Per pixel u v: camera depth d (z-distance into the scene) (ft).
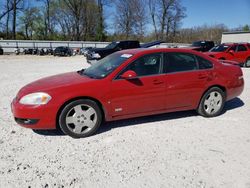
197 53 15.93
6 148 12.11
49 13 190.60
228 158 11.30
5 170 10.25
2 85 27.78
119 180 9.67
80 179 9.71
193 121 15.84
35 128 12.94
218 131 14.30
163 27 202.80
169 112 15.79
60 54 109.60
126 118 14.52
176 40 205.26
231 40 142.61
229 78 16.71
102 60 16.79
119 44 55.01
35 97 12.67
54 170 10.30
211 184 9.43
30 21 187.11
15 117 13.20
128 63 14.06
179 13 201.36
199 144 12.64
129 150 12.00
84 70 16.42
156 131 14.24
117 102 13.80
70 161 10.99
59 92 12.80
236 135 13.76
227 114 17.33
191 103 15.84
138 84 14.07
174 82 14.92
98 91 13.32
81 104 13.20
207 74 15.88
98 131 14.23
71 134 13.28
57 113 12.93
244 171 10.28
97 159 11.18
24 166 10.56
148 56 14.58
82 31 197.88
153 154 11.60
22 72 41.27
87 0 191.31
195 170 10.33
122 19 203.72
